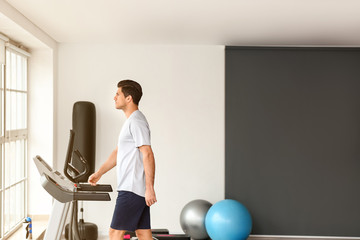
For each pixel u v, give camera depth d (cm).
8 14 364
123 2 362
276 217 545
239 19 418
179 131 546
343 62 547
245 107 547
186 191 545
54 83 524
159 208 543
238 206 474
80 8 381
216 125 548
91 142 511
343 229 543
